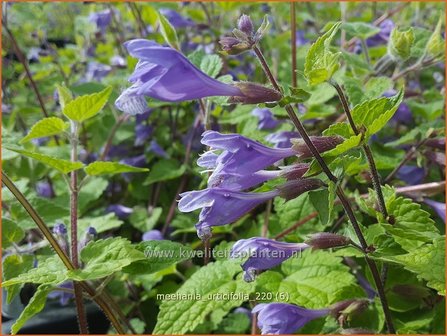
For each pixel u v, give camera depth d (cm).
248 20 14
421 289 18
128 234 28
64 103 20
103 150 32
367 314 18
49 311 25
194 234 27
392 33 20
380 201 15
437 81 35
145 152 30
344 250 18
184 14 39
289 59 31
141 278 23
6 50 39
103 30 39
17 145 18
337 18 38
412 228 15
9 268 19
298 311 16
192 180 29
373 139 25
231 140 14
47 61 41
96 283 19
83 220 23
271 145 23
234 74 30
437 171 25
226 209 14
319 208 14
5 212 24
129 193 31
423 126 24
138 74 13
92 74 37
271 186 16
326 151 14
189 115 33
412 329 18
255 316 19
